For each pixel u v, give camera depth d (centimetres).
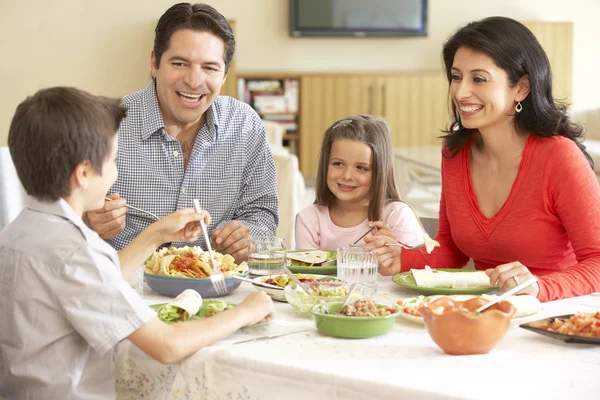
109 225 178
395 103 824
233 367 122
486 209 186
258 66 834
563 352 124
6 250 128
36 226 127
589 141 643
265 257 174
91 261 122
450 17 847
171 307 138
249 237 192
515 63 171
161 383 129
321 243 227
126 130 201
